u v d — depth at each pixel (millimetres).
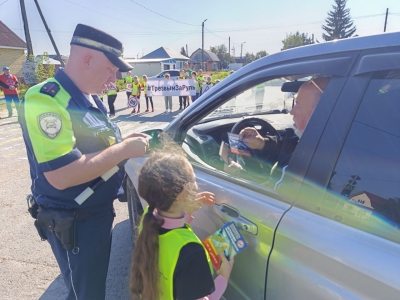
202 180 1849
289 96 2621
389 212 1088
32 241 3543
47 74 22281
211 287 1342
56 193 1655
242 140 2105
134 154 1645
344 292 1082
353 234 1114
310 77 1503
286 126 2463
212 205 1675
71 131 1565
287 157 1753
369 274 1012
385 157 1141
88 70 1648
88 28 1624
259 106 2701
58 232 1699
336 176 1231
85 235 1771
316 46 1446
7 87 11992
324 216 1222
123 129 9945
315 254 1170
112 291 2762
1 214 4168
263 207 1407
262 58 1718
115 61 1667
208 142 2373
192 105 2203
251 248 1457
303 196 1304
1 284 2869
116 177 1832
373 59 1213
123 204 4473
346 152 1224
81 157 1551
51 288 2818
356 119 1223
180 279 1313
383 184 1128
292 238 1252
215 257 1491
